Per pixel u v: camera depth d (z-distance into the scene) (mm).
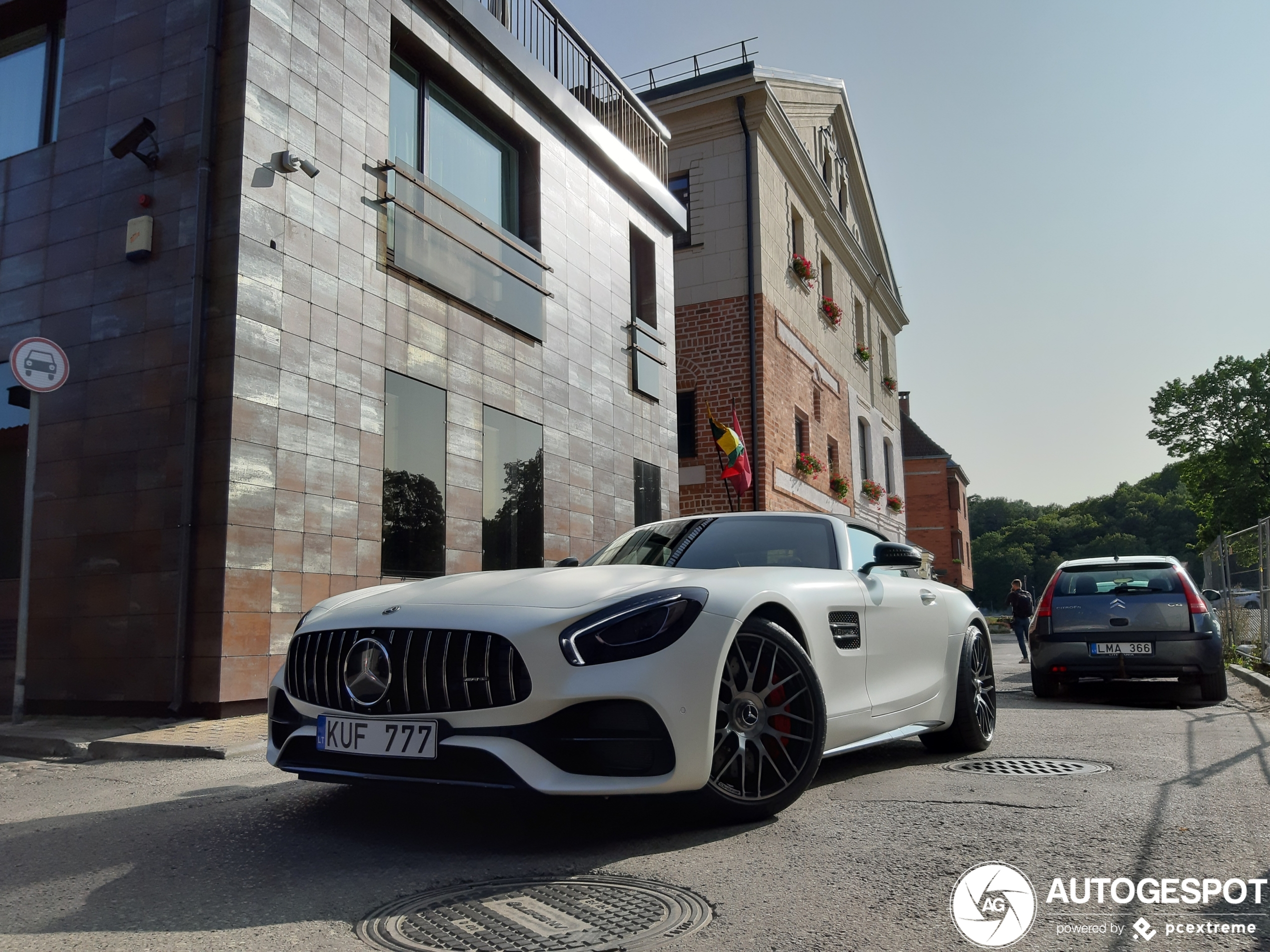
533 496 10328
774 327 17828
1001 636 32062
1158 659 7312
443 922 2232
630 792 2758
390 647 2941
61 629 7000
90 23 7762
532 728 2770
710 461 17094
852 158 25312
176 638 6453
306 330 7363
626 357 12695
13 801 4082
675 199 14469
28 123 8195
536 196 10922
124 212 7277
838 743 3613
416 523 8484
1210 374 43656
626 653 2826
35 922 2303
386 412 8203
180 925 2254
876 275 26359
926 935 2094
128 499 6863
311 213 7523
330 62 7875
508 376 10023
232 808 3631
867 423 25453
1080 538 107375
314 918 2281
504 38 10164
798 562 4129
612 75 13023
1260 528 10266
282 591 6902
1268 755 4391
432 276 8875
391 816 3371
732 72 17781
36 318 7582
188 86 7152
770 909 2277
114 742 5418
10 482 7590
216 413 6680
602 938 2100
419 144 9250
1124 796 3471
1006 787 3688
